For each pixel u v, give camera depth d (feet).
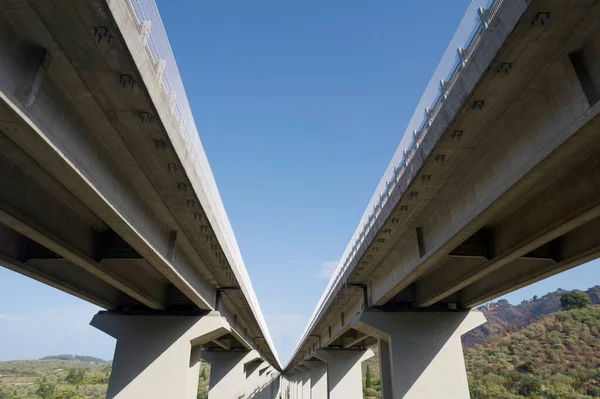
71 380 423.23
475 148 46.73
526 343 320.91
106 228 65.21
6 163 43.27
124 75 35.83
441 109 44.57
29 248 62.08
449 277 82.48
